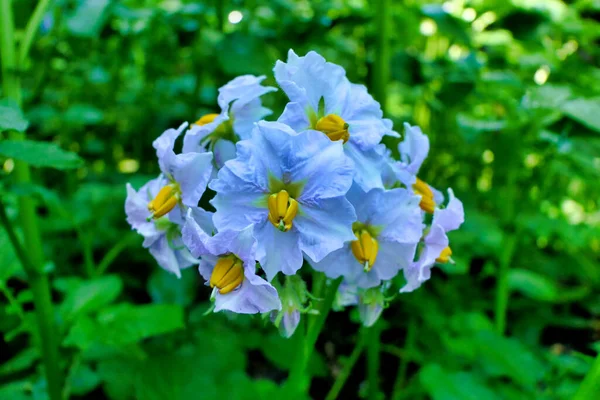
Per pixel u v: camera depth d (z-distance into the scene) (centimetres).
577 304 39
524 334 34
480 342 24
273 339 26
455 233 31
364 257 15
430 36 42
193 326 28
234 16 36
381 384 32
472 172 41
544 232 33
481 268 38
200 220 16
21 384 23
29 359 24
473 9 38
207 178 15
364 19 33
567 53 42
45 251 32
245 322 27
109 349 24
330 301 17
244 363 23
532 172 34
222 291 15
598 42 46
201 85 38
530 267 39
